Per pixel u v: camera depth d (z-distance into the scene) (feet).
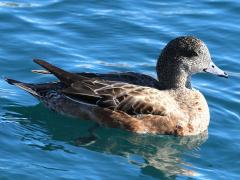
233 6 72.69
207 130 58.08
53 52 65.41
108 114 57.06
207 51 58.39
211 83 63.46
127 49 66.74
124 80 58.29
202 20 70.74
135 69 64.18
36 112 58.75
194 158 55.21
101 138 57.06
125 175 52.54
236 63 65.62
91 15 70.59
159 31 69.05
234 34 69.05
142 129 57.06
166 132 57.26
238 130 57.98
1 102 59.47
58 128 57.67
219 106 60.59
